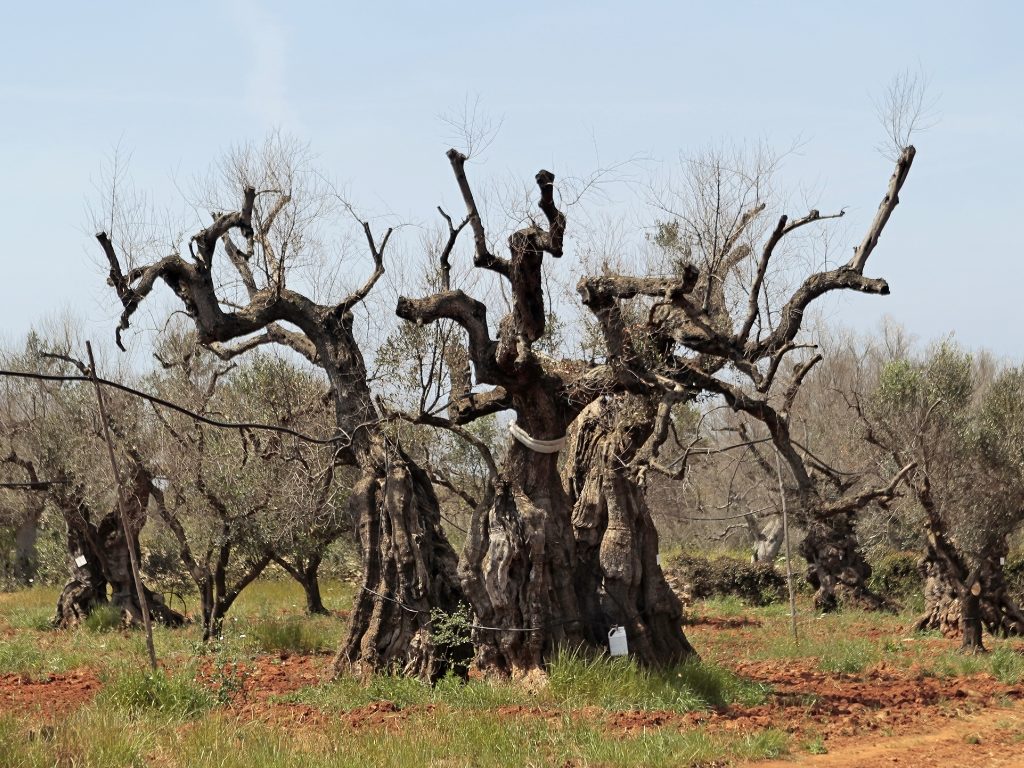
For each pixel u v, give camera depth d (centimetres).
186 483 2442
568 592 1769
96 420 2622
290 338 2039
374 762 1256
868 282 1620
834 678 2000
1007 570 2984
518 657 1747
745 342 1642
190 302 1903
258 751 1278
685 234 1931
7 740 1272
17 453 2853
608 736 1421
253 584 3934
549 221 1631
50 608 3291
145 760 1277
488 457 1867
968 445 2305
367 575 1831
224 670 1962
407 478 1862
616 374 1662
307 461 2422
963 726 1586
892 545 3534
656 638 1845
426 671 1775
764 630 2784
